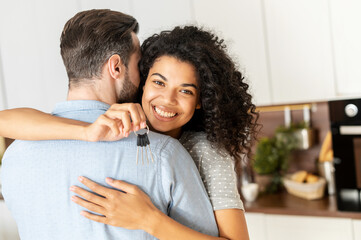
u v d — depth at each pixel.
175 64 1.08
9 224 3.08
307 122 2.60
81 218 0.89
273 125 2.77
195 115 1.21
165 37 1.12
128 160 0.90
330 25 2.16
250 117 1.25
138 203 0.88
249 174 2.54
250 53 2.36
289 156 2.71
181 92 1.11
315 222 2.15
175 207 0.94
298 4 2.22
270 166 2.56
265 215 2.29
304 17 2.22
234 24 2.37
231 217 1.03
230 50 2.39
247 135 1.25
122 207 0.87
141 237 0.91
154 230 0.89
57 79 2.84
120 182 0.88
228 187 1.07
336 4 2.13
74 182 0.89
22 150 0.94
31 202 0.93
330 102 2.11
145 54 1.13
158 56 1.11
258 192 2.53
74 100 0.97
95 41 0.96
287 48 2.28
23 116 0.96
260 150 2.58
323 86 2.22
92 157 0.89
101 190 0.87
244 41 2.37
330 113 2.11
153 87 1.10
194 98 1.12
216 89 1.10
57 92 2.85
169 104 1.09
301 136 2.54
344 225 2.08
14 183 0.94
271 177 2.60
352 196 2.07
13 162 0.95
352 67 2.14
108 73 0.99
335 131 2.10
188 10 2.45
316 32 2.20
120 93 1.04
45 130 0.90
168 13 2.48
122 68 1.03
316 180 2.38
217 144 1.12
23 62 2.95
